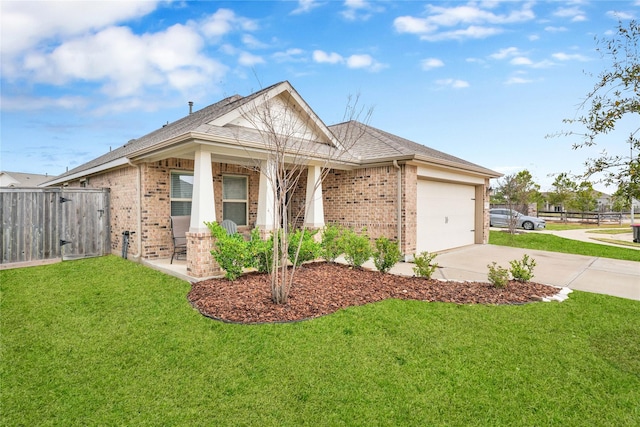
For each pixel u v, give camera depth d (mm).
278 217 6094
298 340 4184
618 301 5809
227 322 4723
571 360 3787
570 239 15547
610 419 2891
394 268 8594
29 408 3074
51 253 9102
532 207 29359
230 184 10609
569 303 5664
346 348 4008
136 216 9000
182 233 8875
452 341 4199
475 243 14062
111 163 9672
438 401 3105
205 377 3504
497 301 5680
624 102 3551
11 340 4375
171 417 2934
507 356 3857
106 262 8859
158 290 6359
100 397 3223
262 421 2869
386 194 9867
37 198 8961
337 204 11094
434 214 11375
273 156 6703
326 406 3039
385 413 2951
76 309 5434
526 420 2877
